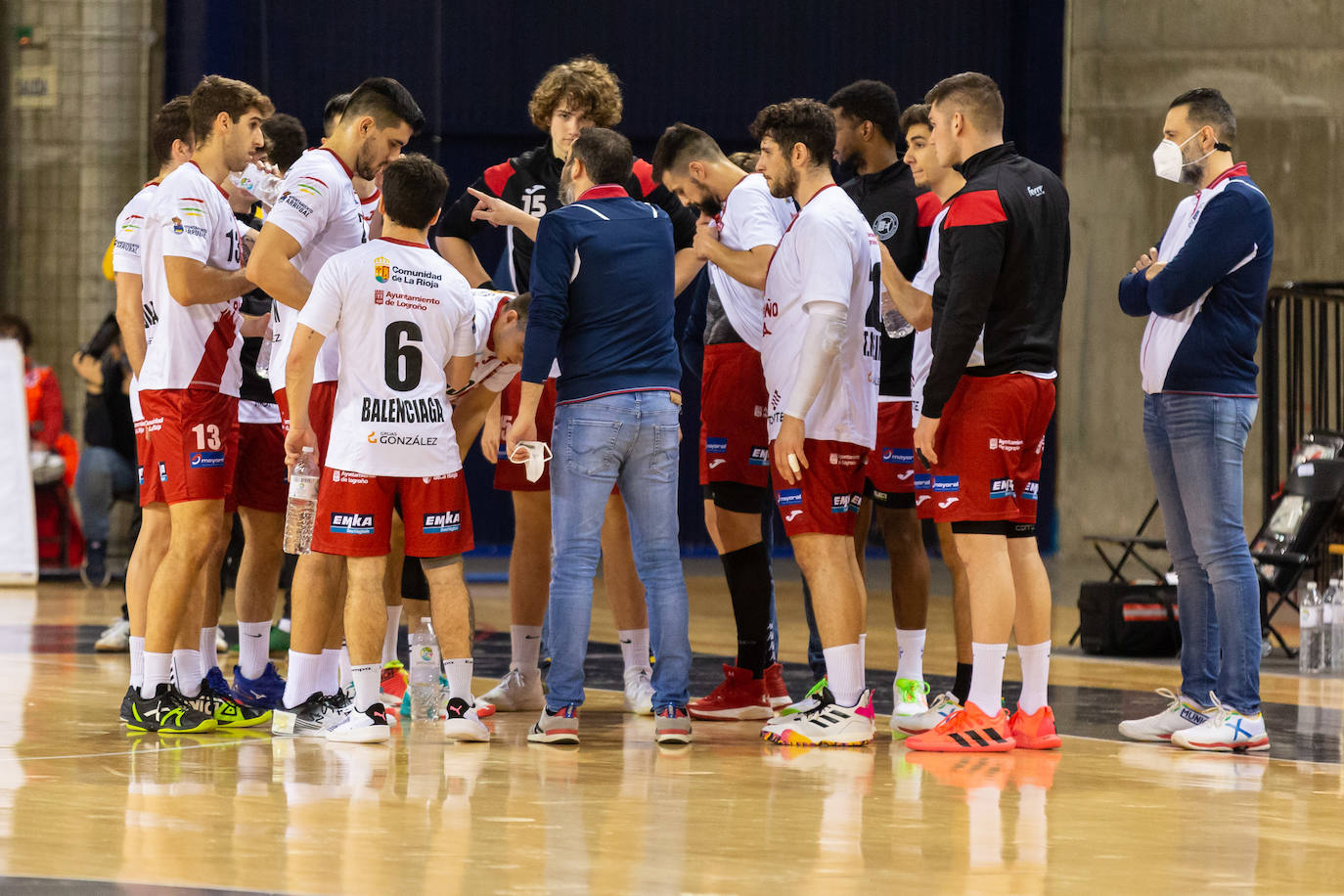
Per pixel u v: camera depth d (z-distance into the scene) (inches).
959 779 484.7
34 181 1482.5
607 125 629.0
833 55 1779.0
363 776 469.1
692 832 396.5
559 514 538.9
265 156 602.5
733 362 609.3
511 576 636.7
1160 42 1763.0
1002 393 530.6
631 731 582.6
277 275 537.3
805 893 337.4
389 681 631.8
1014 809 437.4
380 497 529.3
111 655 799.1
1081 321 1808.6
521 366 534.0
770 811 426.0
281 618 871.7
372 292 523.5
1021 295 532.7
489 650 868.6
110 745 522.9
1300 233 1701.5
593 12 1717.5
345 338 525.0
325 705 553.0
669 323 551.5
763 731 569.6
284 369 562.9
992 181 530.0
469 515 548.4
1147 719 591.2
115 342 1256.2
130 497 1274.6
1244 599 564.4
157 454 549.3
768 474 619.8
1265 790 477.1
